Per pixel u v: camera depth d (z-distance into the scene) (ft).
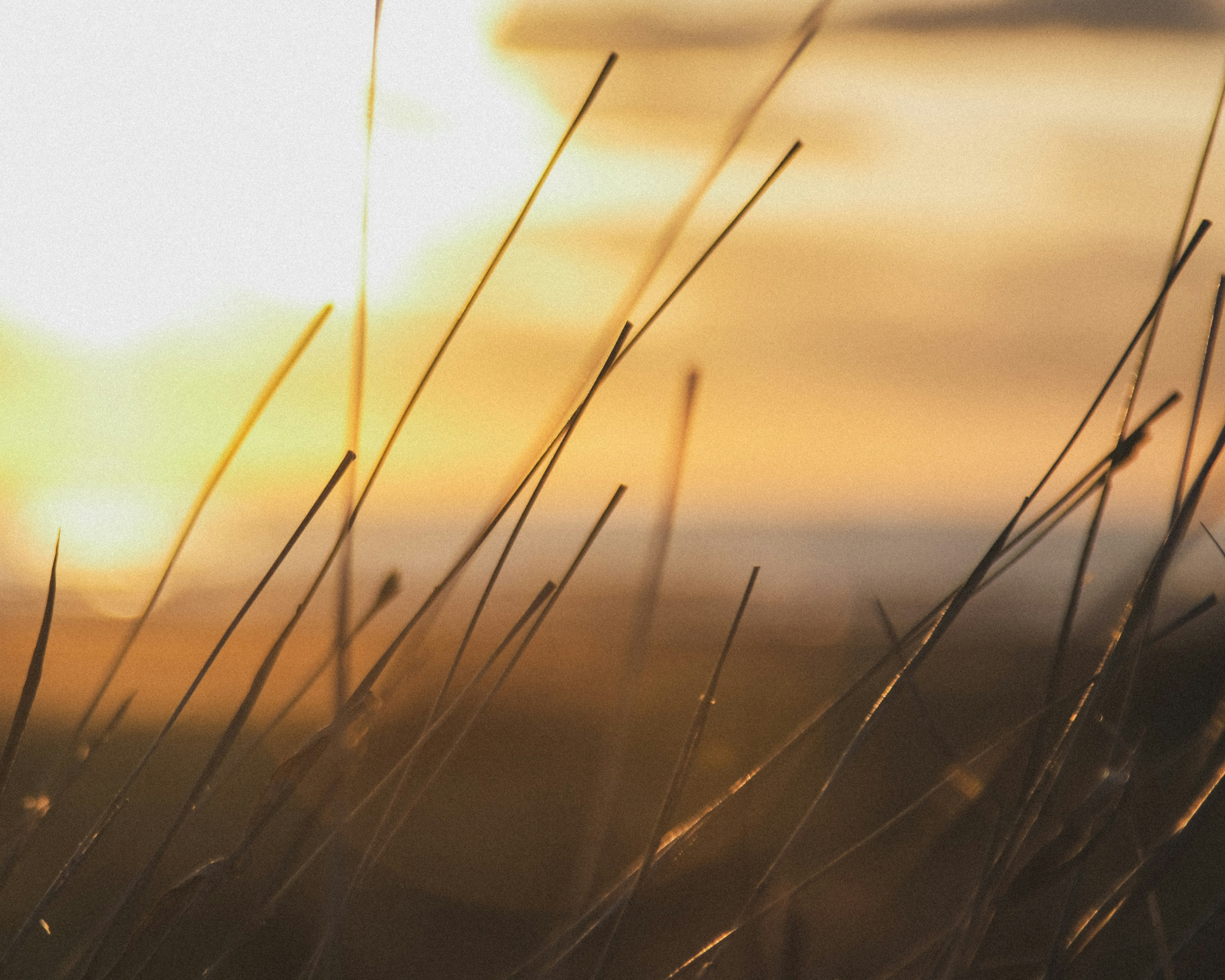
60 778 3.11
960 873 3.14
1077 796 3.11
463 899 3.93
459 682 3.34
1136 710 3.13
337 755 3.02
